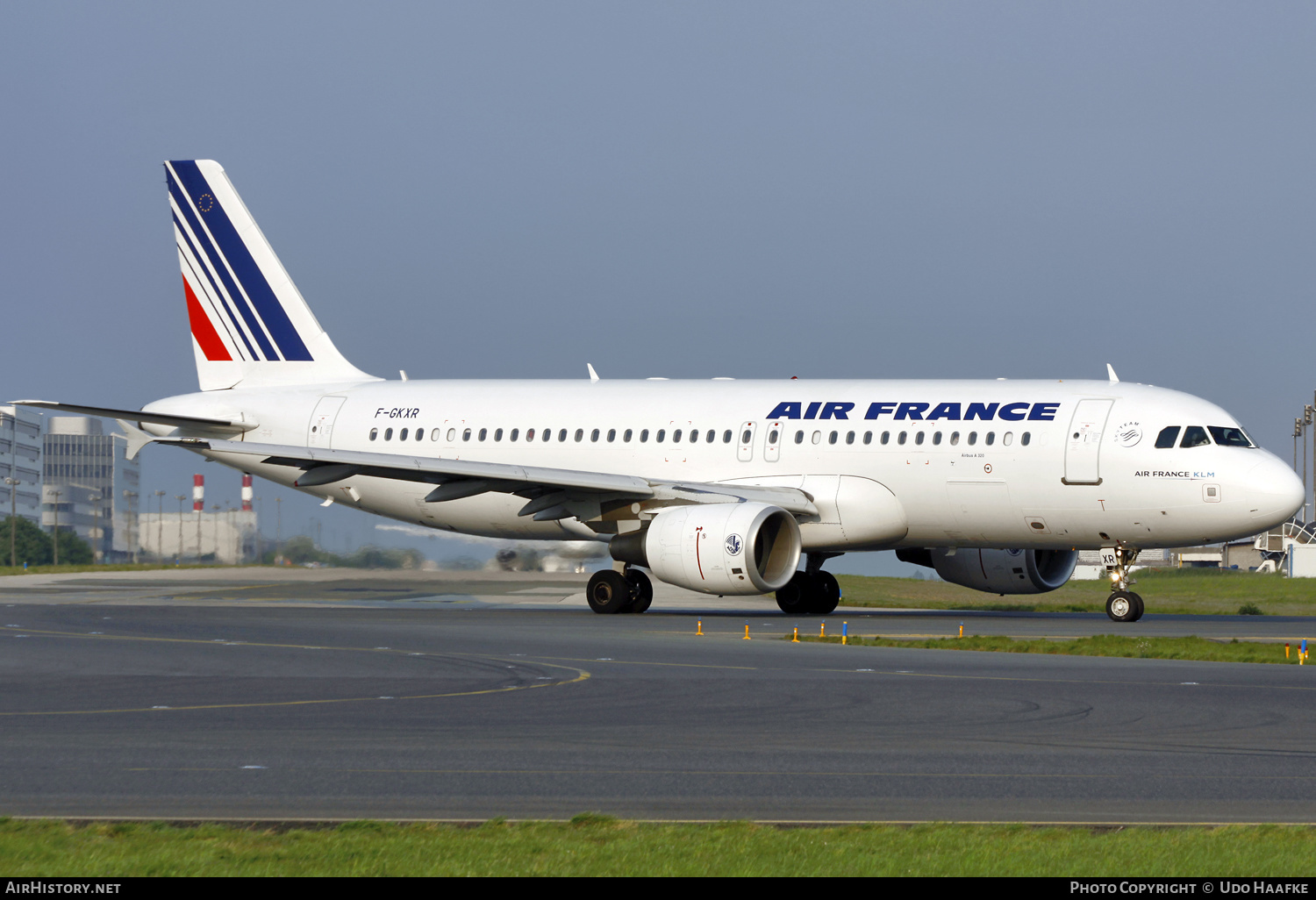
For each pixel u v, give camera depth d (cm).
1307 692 7412
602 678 7962
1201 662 9006
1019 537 13250
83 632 10988
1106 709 6775
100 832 4028
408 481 14188
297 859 3719
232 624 11912
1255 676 8138
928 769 5209
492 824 4166
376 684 7681
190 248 16612
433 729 6109
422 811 4462
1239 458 12344
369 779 4981
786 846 3881
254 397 16012
